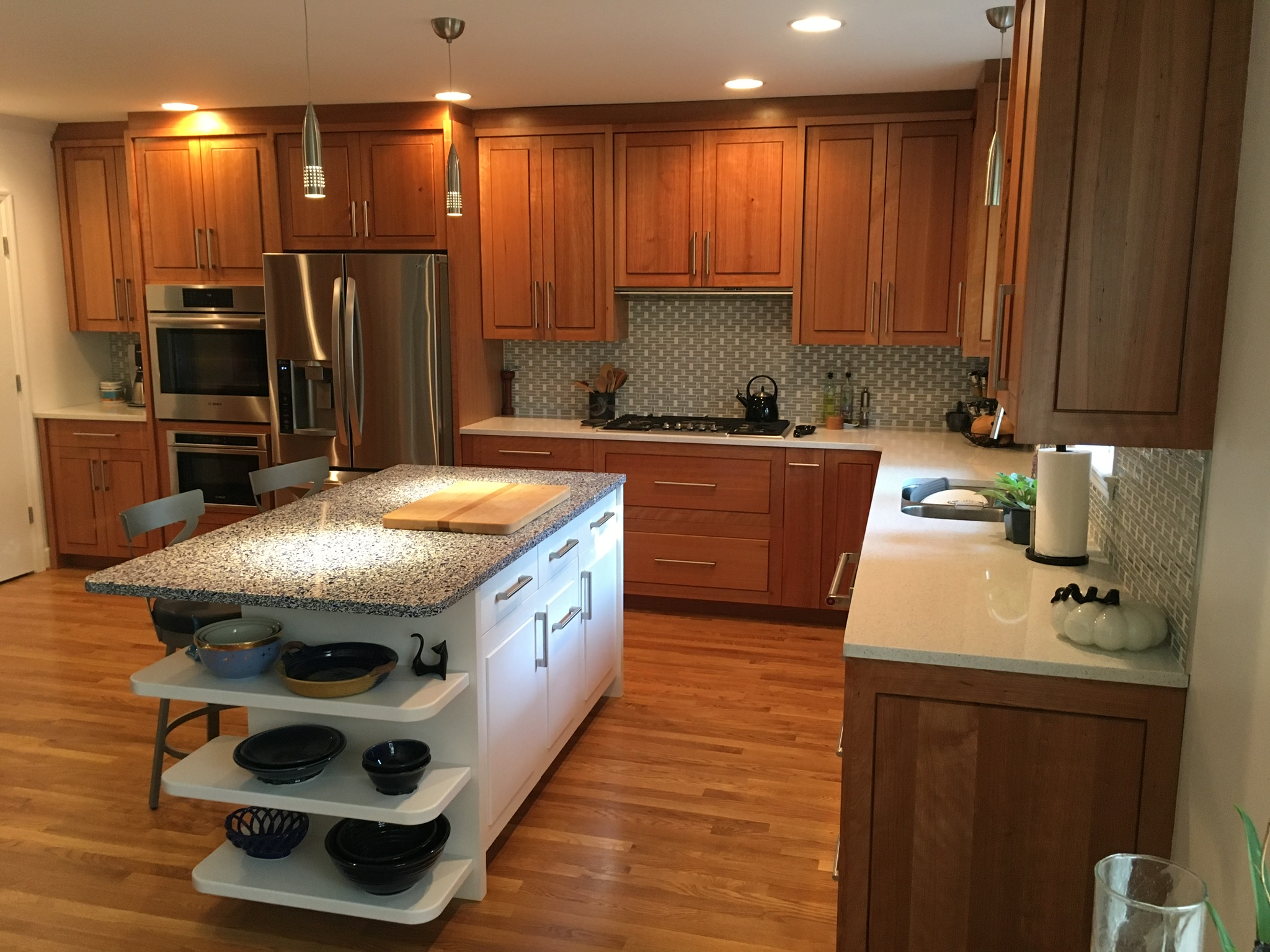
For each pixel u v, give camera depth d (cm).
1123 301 185
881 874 209
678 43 374
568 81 441
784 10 329
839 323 488
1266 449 151
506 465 514
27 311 569
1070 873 200
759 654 451
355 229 515
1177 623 195
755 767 342
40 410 579
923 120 462
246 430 546
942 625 213
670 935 252
